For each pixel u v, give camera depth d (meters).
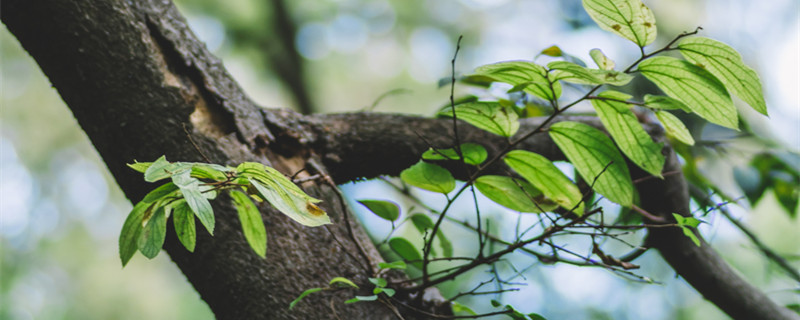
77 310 4.71
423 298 1.14
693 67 1.02
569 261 1.12
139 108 1.10
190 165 0.97
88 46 1.10
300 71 3.52
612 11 1.01
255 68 3.52
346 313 1.10
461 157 1.10
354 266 1.12
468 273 2.10
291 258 1.10
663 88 1.04
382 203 1.15
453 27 4.00
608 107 1.07
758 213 3.23
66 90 1.12
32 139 4.41
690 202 1.31
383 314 1.11
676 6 2.82
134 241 0.99
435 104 3.97
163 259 4.95
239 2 3.42
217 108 1.13
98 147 1.12
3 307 4.55
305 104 3.54
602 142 1.08
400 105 4.02
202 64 1.14
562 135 1.09
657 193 1.26
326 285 1.10
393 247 1.19
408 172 1.11
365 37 4.02
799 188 1.41
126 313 4.73
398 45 4.07
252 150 1.13
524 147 1.22
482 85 1.29
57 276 4.80
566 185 1.11
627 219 1.28
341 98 4.05
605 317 3.03
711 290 1.28
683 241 1.27
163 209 0.99
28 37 1.11
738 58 1.00
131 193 1.12
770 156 1.41
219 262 1.10
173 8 1.15
